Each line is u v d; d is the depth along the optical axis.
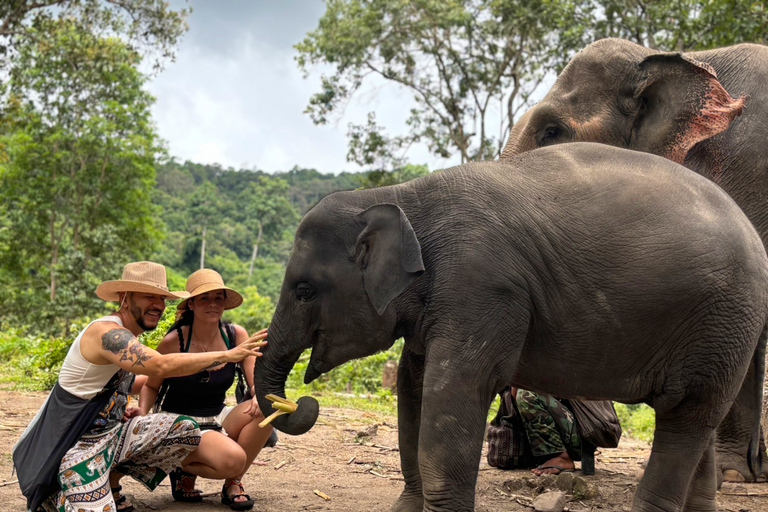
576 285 3.63
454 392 3.51
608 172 3.76
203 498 4.54
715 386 3.66
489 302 3.54
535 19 26.25
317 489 4.88
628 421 10.59
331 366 3.94
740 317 3.62
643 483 3.81
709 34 16.56
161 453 4.09
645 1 19.86
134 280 3.83
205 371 4.39
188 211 79.69
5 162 39.88
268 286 62.19
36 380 8.93
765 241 5.20
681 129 5.11
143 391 4.47
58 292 25.52
